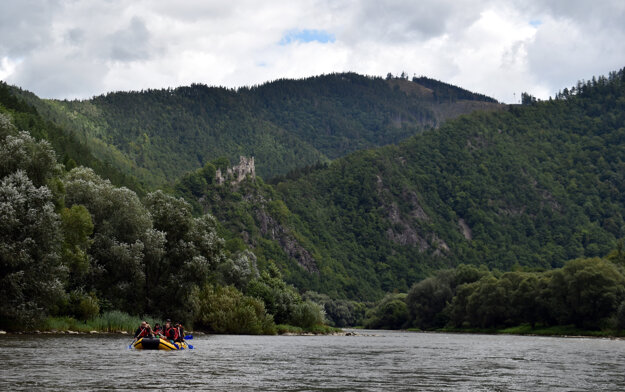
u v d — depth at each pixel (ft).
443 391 117.91
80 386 107.65
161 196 324.39
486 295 640.17
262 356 182.09
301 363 165.07
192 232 315.78
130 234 293.02
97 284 281.13
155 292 301.02
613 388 128.47
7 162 223.30
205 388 111.04
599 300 511.40
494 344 330.34
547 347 299.99
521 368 170.19
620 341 413.39
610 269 530.68
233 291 343.26
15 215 209.46
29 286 213.25
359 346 271.49
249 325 330.75
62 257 243.40
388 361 184.44
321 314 458.09
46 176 238.89
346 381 128.67
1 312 209.15
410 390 117.91
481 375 148.46
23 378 114.01
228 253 529.04
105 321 261.85
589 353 249.34
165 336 202.59
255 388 113.29
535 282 603.26
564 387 128.77
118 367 135.23
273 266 520.83
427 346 292.81
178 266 310.04
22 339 195.21
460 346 298.97
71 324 247.09
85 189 291.38
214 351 194.59
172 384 114.01
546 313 575.79
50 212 215.51
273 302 392.47
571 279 533.96
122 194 295.07
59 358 146.00
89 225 259.39
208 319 320.91
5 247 204.33
